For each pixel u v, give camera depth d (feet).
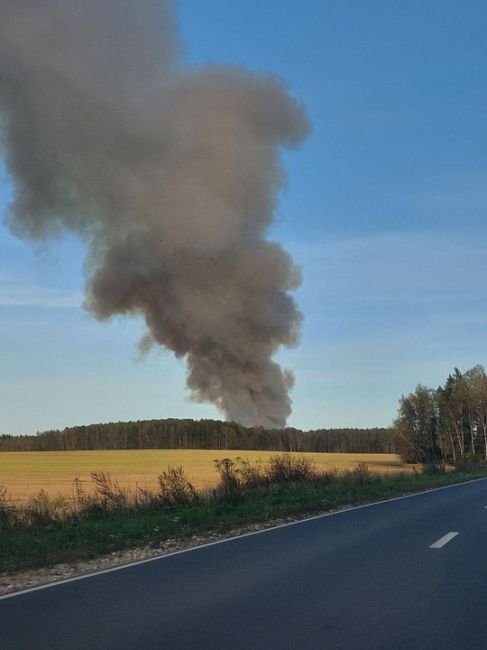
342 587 24.88
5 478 129.49
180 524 46.09
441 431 245.45
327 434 280.72
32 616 21.09
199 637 18.69
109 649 17.67
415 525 44.06
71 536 40.63
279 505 57.82
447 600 22.84
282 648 17.69
